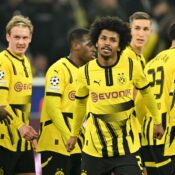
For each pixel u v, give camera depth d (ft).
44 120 74.74
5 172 73.31
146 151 76.18
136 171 65.21
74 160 75.15
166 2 126.41
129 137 65.87
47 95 73.82
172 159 71.10
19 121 72.13
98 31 65.72
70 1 122.52
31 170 74.08
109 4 119.65
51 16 121.49
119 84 65.57
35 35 121.08
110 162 65.72
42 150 74.90
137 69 66.03
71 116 74.23
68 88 74.23
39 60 118.83
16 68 72.64
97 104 65.67
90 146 66.13
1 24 118.62
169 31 73.77
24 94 73.10
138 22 77.66
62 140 74.49
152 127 74.79
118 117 65.57
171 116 70.95
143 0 122.93
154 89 73.31
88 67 66.03
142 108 74.23
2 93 71.36
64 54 119.75
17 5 120.26
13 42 72.69
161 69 72.95
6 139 72.69
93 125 65.98
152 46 110.11
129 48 77.66
